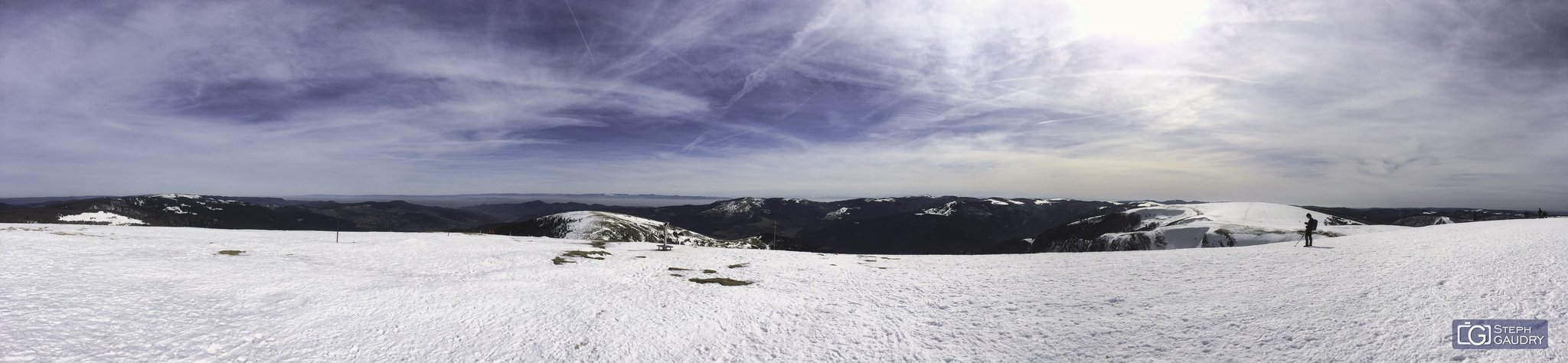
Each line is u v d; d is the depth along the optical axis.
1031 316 12.16
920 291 15.55
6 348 7.57
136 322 9.46
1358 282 12.70
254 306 11.32
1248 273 15.60
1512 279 11.37
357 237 29.59
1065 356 9.35
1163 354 9.03
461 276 17.14
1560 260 12.98
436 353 9.21
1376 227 54.88
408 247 24.58
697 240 132.25
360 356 8.85
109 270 13.73
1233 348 8.96
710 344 10.27
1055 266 20.05
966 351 9.90
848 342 10.48
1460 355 7.52
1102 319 11.49
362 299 12.61
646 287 15.77
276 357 8.50
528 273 17.61
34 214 126.81
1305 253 19.30
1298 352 8.46
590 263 20.84
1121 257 21.67
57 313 9.37
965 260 23.14
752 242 139.75
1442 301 10.18
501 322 11.15
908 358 9.52
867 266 21.42
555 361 9.03
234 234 29.64
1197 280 15.12
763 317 12.34
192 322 9.80
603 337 10.41
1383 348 8.12
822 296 14.96
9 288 10.77
